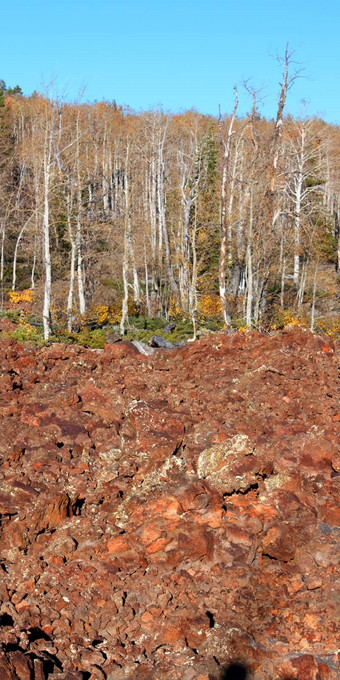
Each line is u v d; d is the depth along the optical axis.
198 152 46.88
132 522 5.65
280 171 29.86
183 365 9.37
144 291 49.91
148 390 8.26
